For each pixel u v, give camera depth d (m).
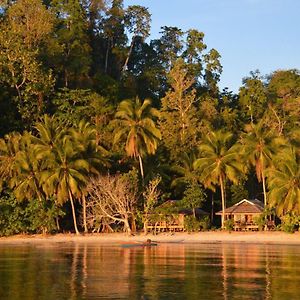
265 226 77.44
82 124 80.31
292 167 70.44
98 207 75.69
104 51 118.44
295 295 29.56
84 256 49.66
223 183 80.12
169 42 122.25
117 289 31.17
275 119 101.50
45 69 96.81
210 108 100.69
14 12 98.94
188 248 59.12
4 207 76.62
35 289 31.23
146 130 79.00
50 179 73.38
